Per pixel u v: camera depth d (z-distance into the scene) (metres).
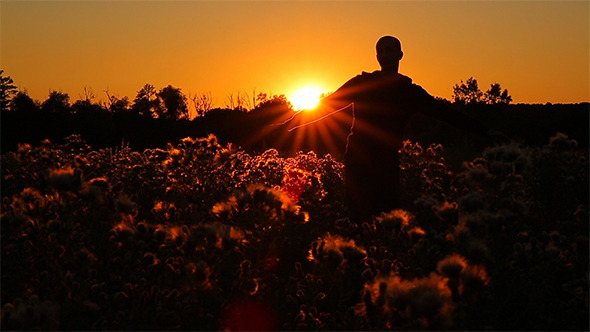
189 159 7.68
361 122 6.27
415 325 2.88
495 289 3.94
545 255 4.28
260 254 4.59
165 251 4.27
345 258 4.01
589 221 5.39
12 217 4.35
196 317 3.57
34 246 4.21
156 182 8.18
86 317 3.72
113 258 4.22
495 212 4.81
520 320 3.89
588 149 7.42
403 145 10.73
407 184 9.09
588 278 4.05
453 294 3.16
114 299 3.77
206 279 3.69
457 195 7.64
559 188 6.43
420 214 5.92
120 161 10.42
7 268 4.27
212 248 3.97
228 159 7.79
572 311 4.02
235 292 3.74
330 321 3.80
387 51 6.34
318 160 11.27
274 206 4.69
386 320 3.26
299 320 3.82
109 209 4.80
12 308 3.10
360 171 6.25
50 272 4.06
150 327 3.54
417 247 4.27
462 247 4.05
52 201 4.58
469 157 13.86
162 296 3.72
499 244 4.21
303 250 5.49
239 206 4.64
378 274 3.97
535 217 5.81
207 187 7.46
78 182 4.64
